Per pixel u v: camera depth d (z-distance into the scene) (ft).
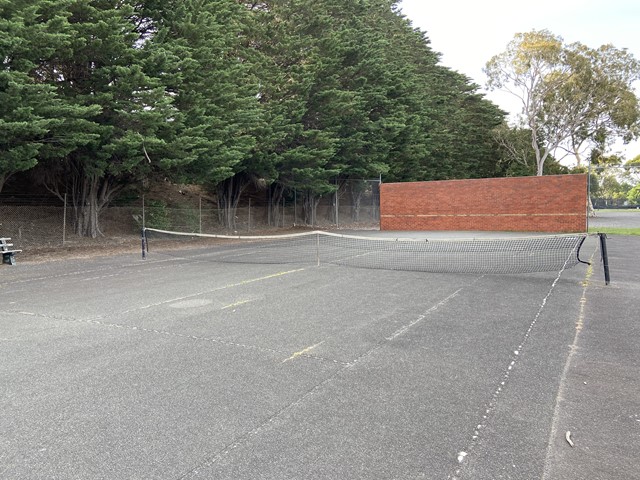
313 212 103.71
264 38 78.02
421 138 110.01
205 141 53.47
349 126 92.38
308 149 81.15
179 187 99.55
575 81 130.41
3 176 50.88
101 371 14.35
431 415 11.48
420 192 87.76
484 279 31.12
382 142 94.43
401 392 12.84
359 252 48.65
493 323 19.98
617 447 10.06
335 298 25.08
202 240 66.18
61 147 45.32
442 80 137.90
